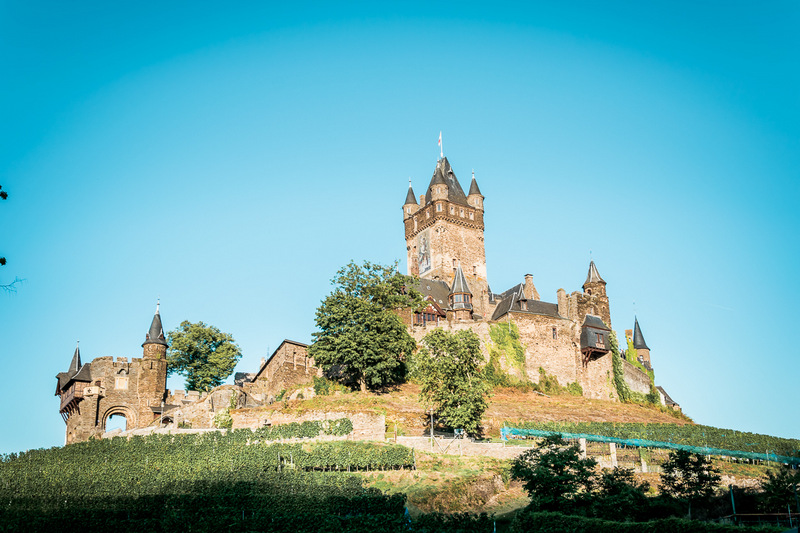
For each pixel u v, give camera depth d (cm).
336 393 7894
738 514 4434
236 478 5456
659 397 10000
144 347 8269
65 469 5856
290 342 8344
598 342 10050
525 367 9550
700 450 6731
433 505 5178
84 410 7781
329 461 5822
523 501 5500
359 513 4900
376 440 6462
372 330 7994
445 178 12312
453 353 7025
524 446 6353
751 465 6500
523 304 9956
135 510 4891
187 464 5866
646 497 4466
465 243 11950
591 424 7425
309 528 4456
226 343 9294
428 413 7231
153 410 8025
